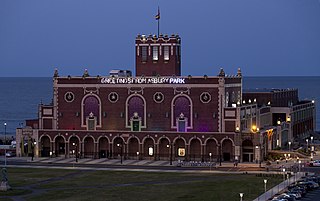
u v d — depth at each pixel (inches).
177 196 6289.4
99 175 7642.7
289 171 7790.4
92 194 6417.3
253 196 6235.2
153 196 6304.1
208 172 7854.3
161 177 7485.2
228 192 6466.5
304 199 6131.9
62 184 7032.5
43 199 6186.0
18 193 6510.8
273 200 5802.2
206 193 6432.1
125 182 7145.7
